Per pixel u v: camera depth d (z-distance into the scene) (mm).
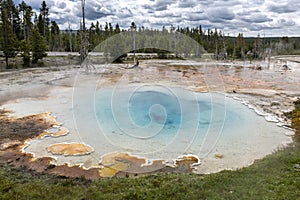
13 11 39125
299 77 25344
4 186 5242
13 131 9109
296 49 72312
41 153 7422
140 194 4680
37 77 21031
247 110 12008
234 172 5621
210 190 4727
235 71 29703
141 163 6680
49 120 10250
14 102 13047
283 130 9523
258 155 7371
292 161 5992
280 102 13984
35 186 5320
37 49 29250
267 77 24891
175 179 5480
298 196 4383
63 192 4973
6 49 26562
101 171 6316
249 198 4371
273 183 4875
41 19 43562
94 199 4621
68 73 23172
